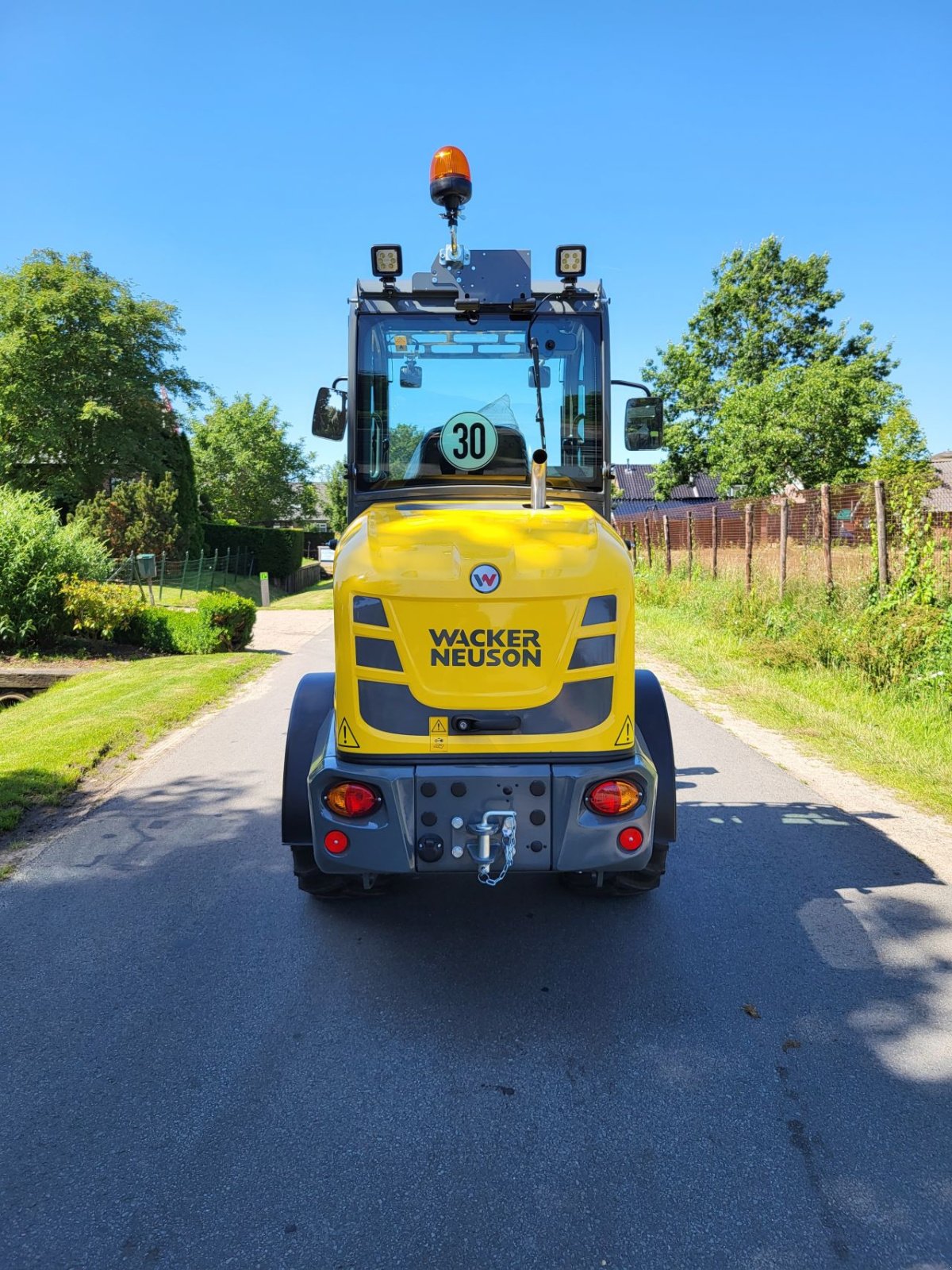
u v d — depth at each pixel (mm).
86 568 14625
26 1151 2615
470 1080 2939
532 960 3752
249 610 14391
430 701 3275
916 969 3617
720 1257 2205
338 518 59469
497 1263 2195
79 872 4781
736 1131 2672
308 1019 3312
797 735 7617
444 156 4043
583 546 3342
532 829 3271
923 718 7723
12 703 12383
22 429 34719
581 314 4164
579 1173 2504
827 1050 3070
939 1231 2281
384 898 4395
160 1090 2898
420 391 4152
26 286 34875
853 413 31172
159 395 37281
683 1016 3301
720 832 5262
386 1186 2461
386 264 4105
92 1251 2244
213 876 4707
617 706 3330
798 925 4039
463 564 3234
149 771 6867
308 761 3947
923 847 4992
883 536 9703
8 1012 3373
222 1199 2420
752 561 14375
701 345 41375
